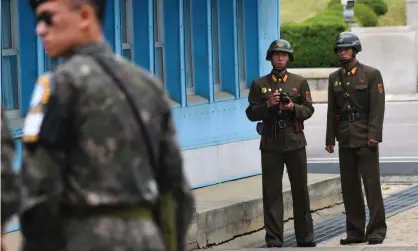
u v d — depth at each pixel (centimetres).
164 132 546
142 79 539
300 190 1427
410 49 3531
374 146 1401
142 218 527
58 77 521
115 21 1482
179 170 554
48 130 515
